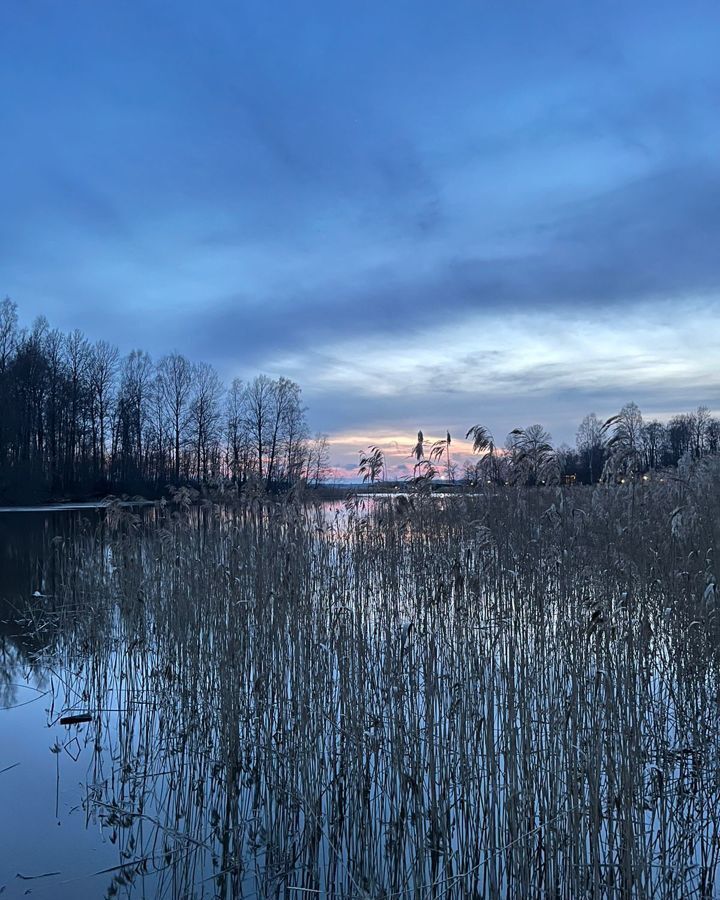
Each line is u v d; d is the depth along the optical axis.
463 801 5.24
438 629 6.14
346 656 6.41
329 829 5.70
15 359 52.41
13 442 46.78
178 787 6.40
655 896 4.61
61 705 8.45
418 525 7.30
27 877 4.96
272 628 7.18
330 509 8.81
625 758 4.56
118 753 7.09
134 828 5.70
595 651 4.95
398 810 5.43
